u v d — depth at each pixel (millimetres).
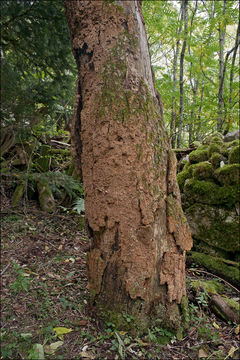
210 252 3113
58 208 4227
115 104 1837
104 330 1897
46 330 1861
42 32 3275
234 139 3484
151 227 1882
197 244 3293
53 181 3891
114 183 1866
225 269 2848
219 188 3043
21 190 4207
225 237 2967
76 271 2748
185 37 5418
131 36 1878
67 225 3852
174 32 5543
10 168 4387
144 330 1891
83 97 1980
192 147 4488
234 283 2736
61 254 3098
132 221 1866
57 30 3330
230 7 4875
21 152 4488
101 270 1970
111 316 1919
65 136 5633
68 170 4801
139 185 1848
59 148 5469
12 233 3396
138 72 1894
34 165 4543
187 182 3438
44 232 3557
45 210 4082
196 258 3098
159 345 1817
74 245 3367
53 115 4039
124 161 1846
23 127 3508
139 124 1844
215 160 3186
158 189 1924
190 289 2521
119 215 1876
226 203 2988
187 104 6285
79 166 2125
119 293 1922
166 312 1950
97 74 1880
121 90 1842
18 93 3160
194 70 6414
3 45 3436
